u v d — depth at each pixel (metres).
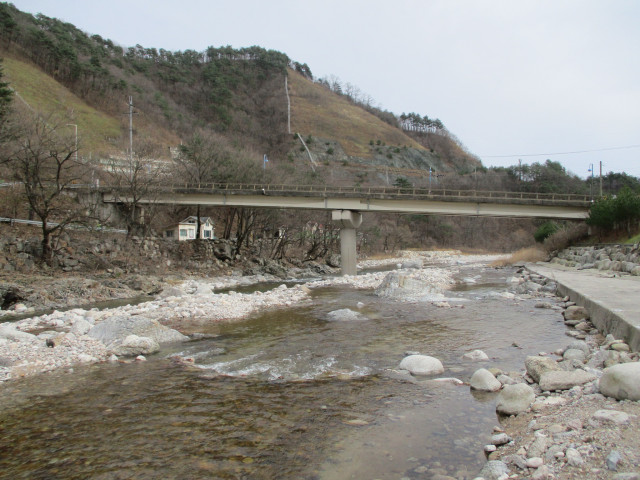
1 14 108.06
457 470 5.29
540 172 126.69
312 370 10.05
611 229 39.94
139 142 57.59
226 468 5.60
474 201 43.75
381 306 19.89
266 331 14.70
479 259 82.25
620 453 4.59
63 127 43.38
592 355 9.21
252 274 44.31
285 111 171.38
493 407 7.36
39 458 6.02
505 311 17.38
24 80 96.06
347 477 5.26
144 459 5.91
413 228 118.50
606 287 18.11
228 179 52.88
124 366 10.66
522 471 4.83
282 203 45.31
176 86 151.50
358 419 7.08
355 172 141.62
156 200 45.78
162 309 19.11
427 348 11.79
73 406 8.01
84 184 46.72
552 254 47.31
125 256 38.53
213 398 8.28
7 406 8.06
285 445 6.23
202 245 45.97
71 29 140.12
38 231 36.22
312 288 29.98
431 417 7.04
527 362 8.74
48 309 23.39
